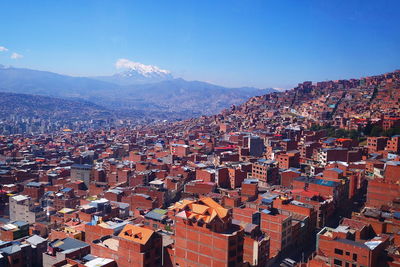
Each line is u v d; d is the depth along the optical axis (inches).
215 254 4741.6
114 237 5708.7
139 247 4943.4
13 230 6540.4
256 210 6771.7
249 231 5890.8
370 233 5753.0
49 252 5526.6
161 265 5260.8
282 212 7066.9
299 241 6742.1
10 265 5413.4
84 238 6338.6
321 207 7244.1
